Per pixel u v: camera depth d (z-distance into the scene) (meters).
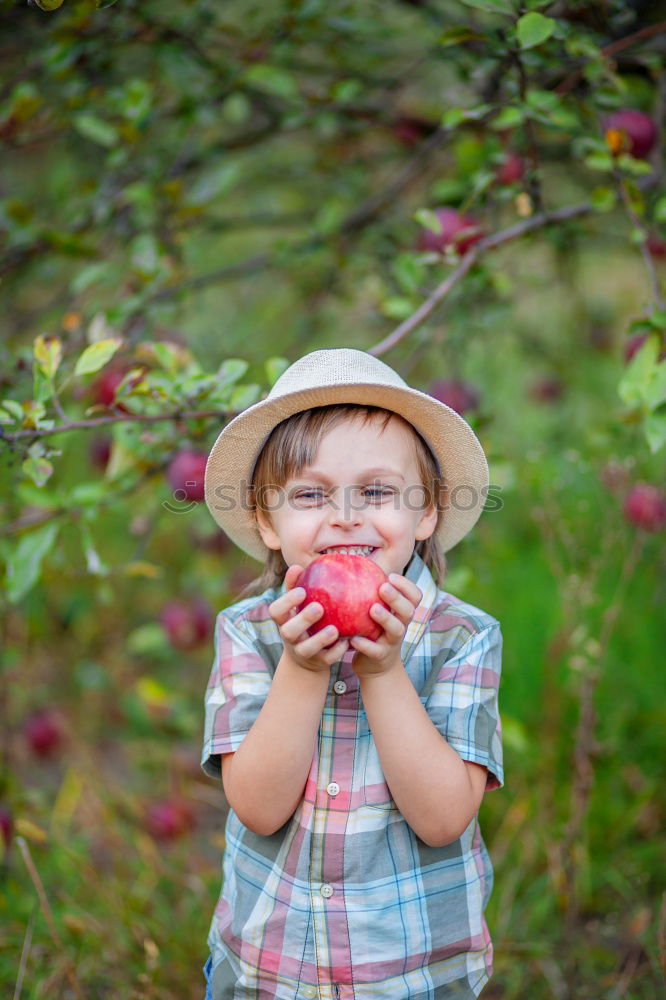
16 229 2.73
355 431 1.52
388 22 3.12
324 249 3.19
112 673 3.74
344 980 1.46
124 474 2.21
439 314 2.61
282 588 1.73
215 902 2.42
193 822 2.87
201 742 3.30
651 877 2.55
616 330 4.18
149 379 1.96
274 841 1.52
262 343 3.96
